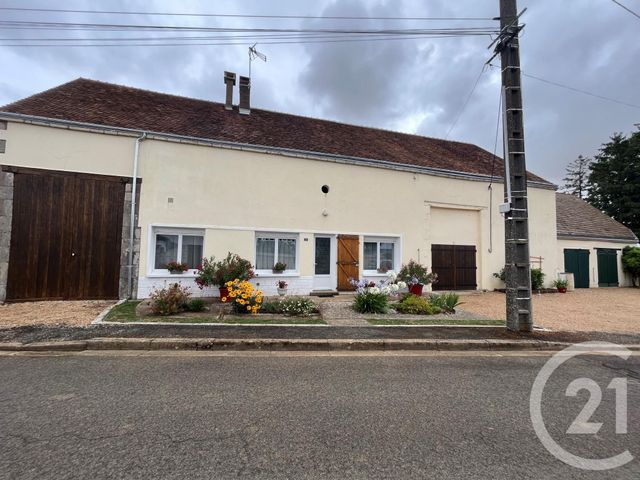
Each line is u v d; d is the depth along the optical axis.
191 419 3.46
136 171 10.23
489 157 18.52
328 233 12.38
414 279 12.09
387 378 4.83
